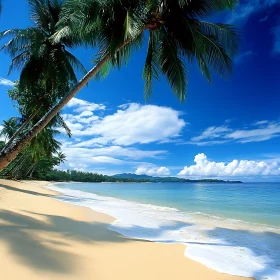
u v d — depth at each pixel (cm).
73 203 1802
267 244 792
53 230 788
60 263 518
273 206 1939
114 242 754
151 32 1099
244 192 4156
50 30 1653
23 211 1024
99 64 1075
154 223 1109
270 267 591
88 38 1114
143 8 1039
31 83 1770
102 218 1184
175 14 1039
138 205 1869
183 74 1104
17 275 433
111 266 548
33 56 1670
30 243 605
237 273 551
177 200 2469
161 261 605
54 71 1623
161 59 1144
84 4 977
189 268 569
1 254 500
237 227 1062
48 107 1942
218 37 1086
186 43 1068
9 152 1002
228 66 1097
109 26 1048
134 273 521
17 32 1570
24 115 2350
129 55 1185
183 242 804
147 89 1234
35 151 2609
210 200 2466
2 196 1422
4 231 659
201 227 1046
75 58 1656
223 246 765
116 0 1009
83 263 542
